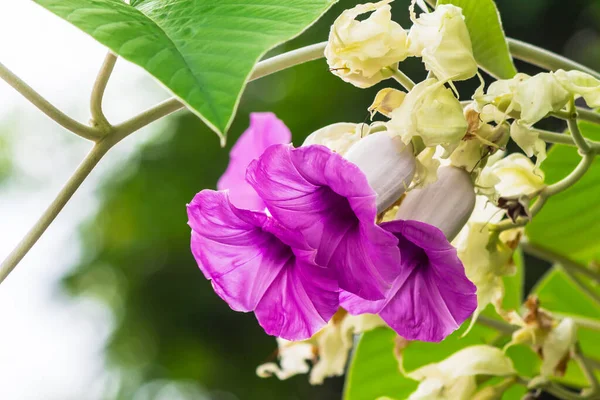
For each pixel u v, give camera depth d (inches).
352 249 26.8
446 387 31.6
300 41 86.1
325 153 26.0
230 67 24.8
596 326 32.9
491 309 35.3
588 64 86.8
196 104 24.3
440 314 27.2
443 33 27.0
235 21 25.7
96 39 25.3
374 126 27.6
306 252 27.0
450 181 27.4
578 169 29.1
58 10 25.8
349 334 34.6
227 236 27.5
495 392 31.6
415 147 26.9
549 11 87.2
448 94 26.9
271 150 26.3
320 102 98.4
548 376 32.0
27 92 27.9
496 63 29.4
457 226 27.3
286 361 35.6
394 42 27.4
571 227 34.7
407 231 26.6
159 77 24.7
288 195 26.8
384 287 26.4
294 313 27.7
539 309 32.2
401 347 33.7
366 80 27.7
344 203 27.0
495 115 27.2
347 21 27.4
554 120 64.1
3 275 27.9
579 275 37.0
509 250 29.7
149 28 25.8
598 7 85.7
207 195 27.1
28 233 28.0
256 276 27.8
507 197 28.9
